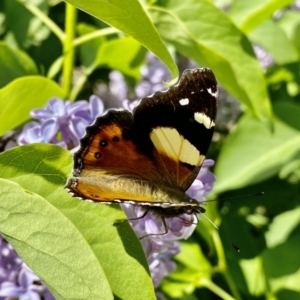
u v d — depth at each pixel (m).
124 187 0.24
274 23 0.37
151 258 0.27
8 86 0.27
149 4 0.30
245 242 0.34
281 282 0.33
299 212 0.35
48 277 0.22
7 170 0.23
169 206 0.24
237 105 0.41
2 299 0.26
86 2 0.23
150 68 0.39
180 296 0.33
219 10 0.30
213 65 0.30
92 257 0.22
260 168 0.34
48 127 0.26
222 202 0.36
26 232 0.22
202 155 0.25
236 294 0.33
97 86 0.40
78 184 0.23
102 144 0.24
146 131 0.25
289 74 0.39
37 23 0.35
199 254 0.33
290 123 0.35
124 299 0.23
